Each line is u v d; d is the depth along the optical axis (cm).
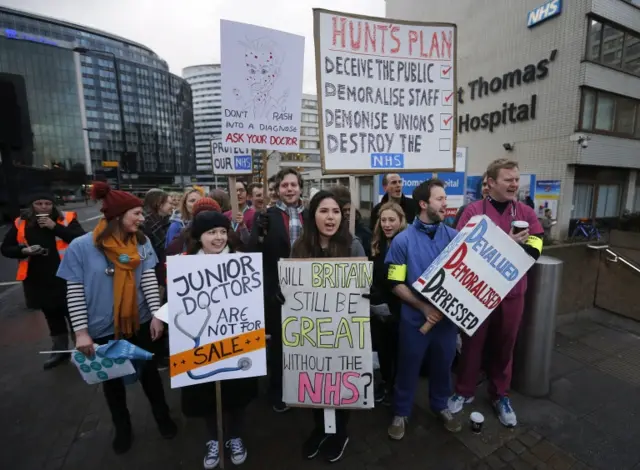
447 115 277
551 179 1192
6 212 1648
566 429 218
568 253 366
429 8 1597
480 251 190
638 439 209
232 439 200
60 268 188
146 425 234
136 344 211
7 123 1087
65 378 292
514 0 1252
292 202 257
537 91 1209
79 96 5794
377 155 266
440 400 221
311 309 192
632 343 325
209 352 178
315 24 246
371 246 263
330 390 192
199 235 189
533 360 247
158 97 7250
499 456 199
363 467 194
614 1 1091
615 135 1195
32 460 203
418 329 207
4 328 404
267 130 292
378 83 261
